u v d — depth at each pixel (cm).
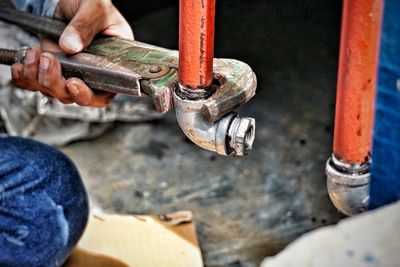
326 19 312
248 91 128
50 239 177
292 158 252
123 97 259
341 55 103
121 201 240
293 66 290
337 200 114
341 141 109
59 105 249
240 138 122
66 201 180
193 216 229
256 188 243
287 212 233
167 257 203
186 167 252
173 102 134
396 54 99
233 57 294
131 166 253
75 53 155
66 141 259
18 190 172
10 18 176
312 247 91
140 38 301
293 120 266
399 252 87
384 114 104
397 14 97
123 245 207
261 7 319
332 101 274
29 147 180
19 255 173
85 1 169
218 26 309
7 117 253
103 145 261
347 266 87
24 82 160
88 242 208
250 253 220
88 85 151
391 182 107
